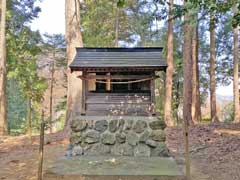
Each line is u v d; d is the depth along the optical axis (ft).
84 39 68.33
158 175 19.80
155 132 27.20
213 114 58.34
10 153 29.43
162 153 26.91
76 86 37.32
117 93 28.37
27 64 63.72
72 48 37.55
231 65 81.66
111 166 22.44
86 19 64.64
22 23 62.08
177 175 19.85
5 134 48.26
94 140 27.37
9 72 60.34
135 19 74.08
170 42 53.98
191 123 44.24
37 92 66.74
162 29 77.97
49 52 86.58
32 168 23.35
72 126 27.55
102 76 27.94
